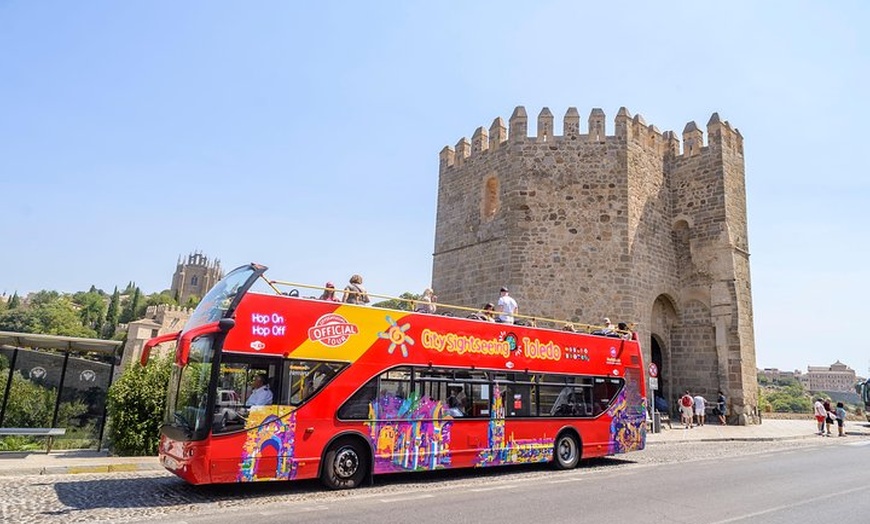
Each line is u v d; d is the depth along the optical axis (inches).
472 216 1158.3
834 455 725.9
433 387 489.4
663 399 1120.2
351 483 438.3
